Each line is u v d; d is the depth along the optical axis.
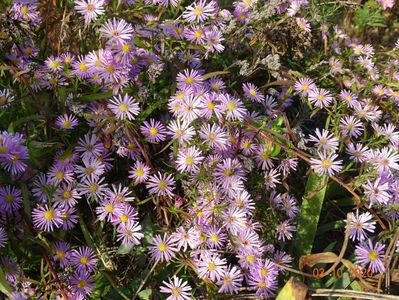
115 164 0.50
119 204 0.46
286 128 0.53
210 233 0.45
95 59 0.49
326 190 0.54
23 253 0.45
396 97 0.61
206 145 0.47
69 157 0.47
